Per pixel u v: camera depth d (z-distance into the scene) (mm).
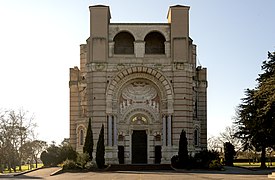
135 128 83000
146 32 83750
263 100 65875
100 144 74250
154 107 83375
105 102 81062
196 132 88188
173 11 83562
